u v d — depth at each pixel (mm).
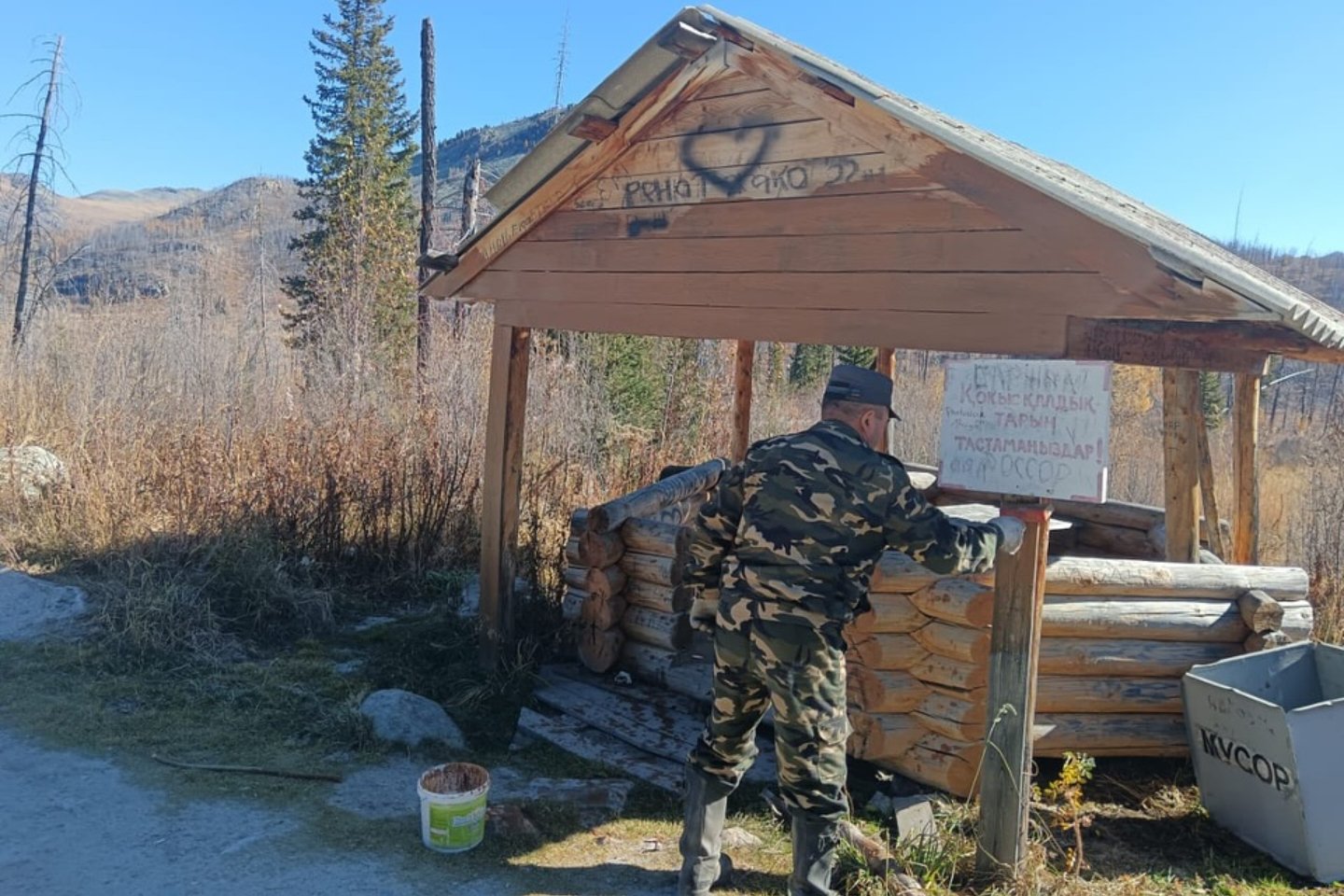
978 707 4309
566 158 5164
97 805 4125
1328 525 9102
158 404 9773
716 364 16109
